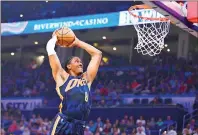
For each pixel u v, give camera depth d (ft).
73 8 70.38
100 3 68.39
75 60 11.44
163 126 49.52
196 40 63.31
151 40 28.71
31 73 72.43
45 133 53.72
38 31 61.46
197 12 22.35
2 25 64.75
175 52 67.15
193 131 46.39
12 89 69.92
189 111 53.31
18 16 74.33
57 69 11.23
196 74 58.80
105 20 54.80
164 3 21.20
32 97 65.82
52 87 67.05
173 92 56.18
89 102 11.12
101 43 71.05
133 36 65.92
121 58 70.33
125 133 46.62
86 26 56.70
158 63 63.82
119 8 66.80
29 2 73.15
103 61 73.46
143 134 47.16
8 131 56.65
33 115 58.23
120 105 56.54
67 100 10.80
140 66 65.51
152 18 26.27
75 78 11.16
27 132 55.26
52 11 71.97
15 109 65.21
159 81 59.77
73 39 11.89
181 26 23.16
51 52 11.32
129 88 60.29
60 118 10.77
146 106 54.39
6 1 74.28
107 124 50.78
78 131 10.73
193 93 54.54
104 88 61.11
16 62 78.28
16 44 76.02
